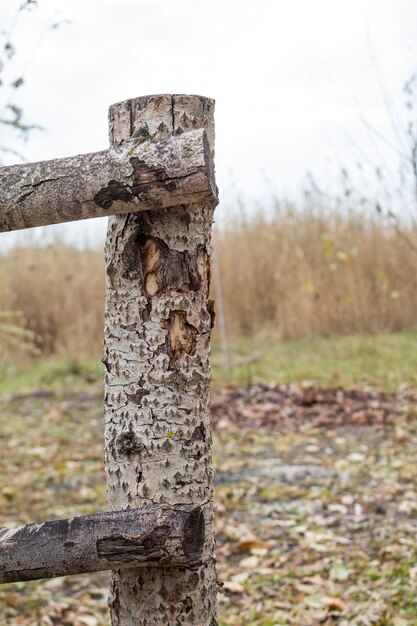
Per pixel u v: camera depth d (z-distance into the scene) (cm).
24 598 379
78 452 641
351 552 399
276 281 1132
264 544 416
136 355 202
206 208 206
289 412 703
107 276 207
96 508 500
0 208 194
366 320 1066
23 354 1068
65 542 181
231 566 401
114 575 204
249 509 469
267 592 367
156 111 203
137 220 201
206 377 206
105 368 208
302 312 1077
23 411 802
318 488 496
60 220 196
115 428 204
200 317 204
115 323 204
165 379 200
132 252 201
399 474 517
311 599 354
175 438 200
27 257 1170
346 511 455
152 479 199
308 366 878
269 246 1163
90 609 368
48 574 182
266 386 803
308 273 1082
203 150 184
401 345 961
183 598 198
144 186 187
